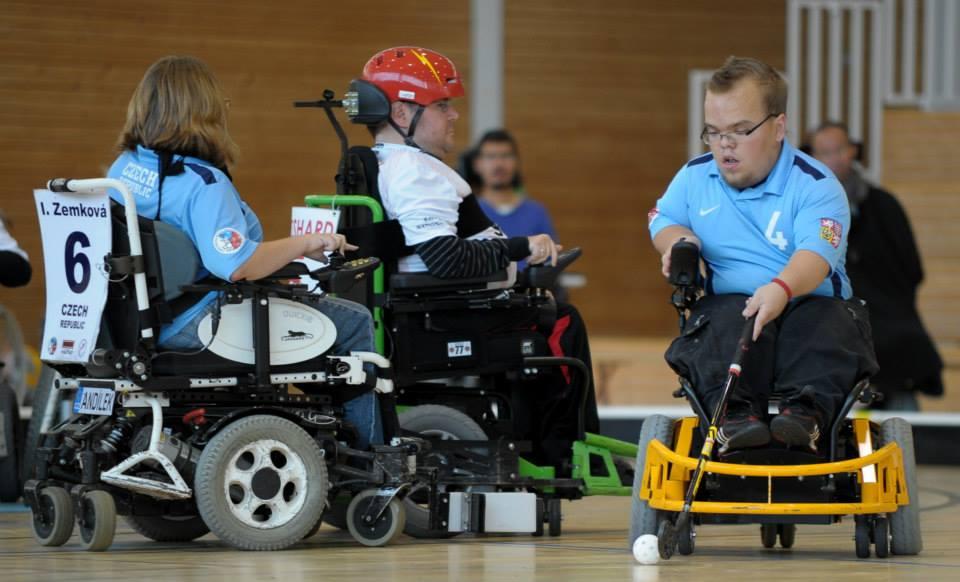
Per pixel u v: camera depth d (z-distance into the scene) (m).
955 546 10.70
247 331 10.23
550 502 11.72
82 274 10.05
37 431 13.65
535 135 31.39
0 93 26.84
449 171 11.83
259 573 8.84
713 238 10.32
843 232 10.05
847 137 21.08
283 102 28.73
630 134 31.89
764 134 10.02
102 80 27.31
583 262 32.00
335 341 10.71
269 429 10.11
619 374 25.81
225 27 28.27
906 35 31.16
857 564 9.51
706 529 12.56
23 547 10.54
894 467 9.76
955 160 30.77
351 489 10.73
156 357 9.97
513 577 8.65
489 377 12.48
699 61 31.92
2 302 27.00
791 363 9.70
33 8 26.95
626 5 31.59
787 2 31.86
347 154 11.84
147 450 9.97
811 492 9.67
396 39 29.61
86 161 27.20
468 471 11.57
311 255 10.46
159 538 11.10
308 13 28.81
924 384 21.50
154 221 10.02
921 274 21.45
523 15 31.02
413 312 11.52
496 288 11.72
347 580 8.48
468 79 30.61
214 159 10.48
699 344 9.83
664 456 9.70
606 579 8.56
